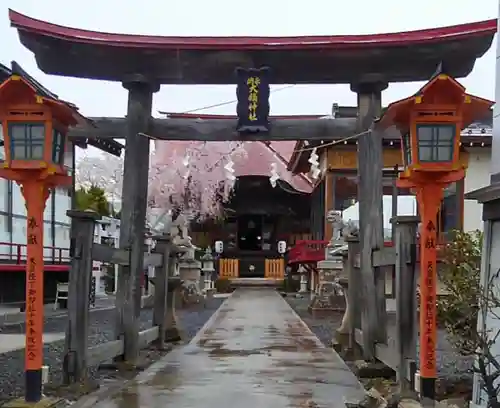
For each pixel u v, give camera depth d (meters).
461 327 9.75
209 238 52.25
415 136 7.18
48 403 7.21
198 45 10.88
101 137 11.47
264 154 40.50
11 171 7.22
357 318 11.62
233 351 12.83
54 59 11.08
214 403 7.82
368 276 10.35
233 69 11.23
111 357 9.71
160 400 7.97
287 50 10.90
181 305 26.83
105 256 9.42
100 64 11.12
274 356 12.06
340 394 8.42
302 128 11.27
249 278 50.38
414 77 11.23
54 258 26.69
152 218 28.33
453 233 12.37
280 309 25.66
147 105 11.35
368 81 11.12
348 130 11.27
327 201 28.92
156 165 28.75
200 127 11.28
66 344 8.32
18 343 14.52
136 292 10.74
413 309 7.71
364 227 10.78
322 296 22.67
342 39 10.82
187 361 11.40
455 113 7.17
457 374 9.50
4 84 7.02
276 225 54.78
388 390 8.09
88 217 8.33
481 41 10.62
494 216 6.51
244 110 11.14
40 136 7.19
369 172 10.97
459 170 7.14
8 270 21.27
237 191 49.66
